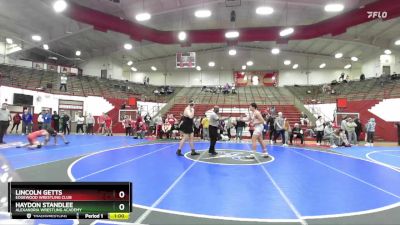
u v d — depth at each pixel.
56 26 22.39
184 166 7.69
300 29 17.14
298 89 34.72
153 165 7.81
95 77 30.41
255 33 17.62
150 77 40.22
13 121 19.27
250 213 3.88
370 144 16.36
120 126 25.62
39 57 31.81
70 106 24.28
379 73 28.50
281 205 4.25
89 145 13.33
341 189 5.32
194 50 33.78
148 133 21.19
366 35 24.70
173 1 17.75
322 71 37.16
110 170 6.97
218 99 32.06
